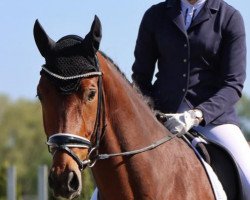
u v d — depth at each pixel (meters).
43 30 8.89
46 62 8.82
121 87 9.36
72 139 8.50
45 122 8.71
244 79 10.63
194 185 9.72
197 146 10.28
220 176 10.28
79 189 8.45
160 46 10.88
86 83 8.66
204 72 10.75
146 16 11.09
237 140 10.63
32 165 109.31
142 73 11.15
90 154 8.82
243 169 10.47
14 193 24.66
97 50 8.92
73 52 8.82
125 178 9.26
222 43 10.70
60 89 8.59
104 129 9.09
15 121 116.69
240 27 10.70
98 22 8.88
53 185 8.41
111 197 9.31
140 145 9.38
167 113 10.77
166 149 9.68
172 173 9.59
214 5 10.77
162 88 10.84
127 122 9.32
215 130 10.66
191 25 10.73
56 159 8.48
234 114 10.84
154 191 9.37
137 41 11.22
